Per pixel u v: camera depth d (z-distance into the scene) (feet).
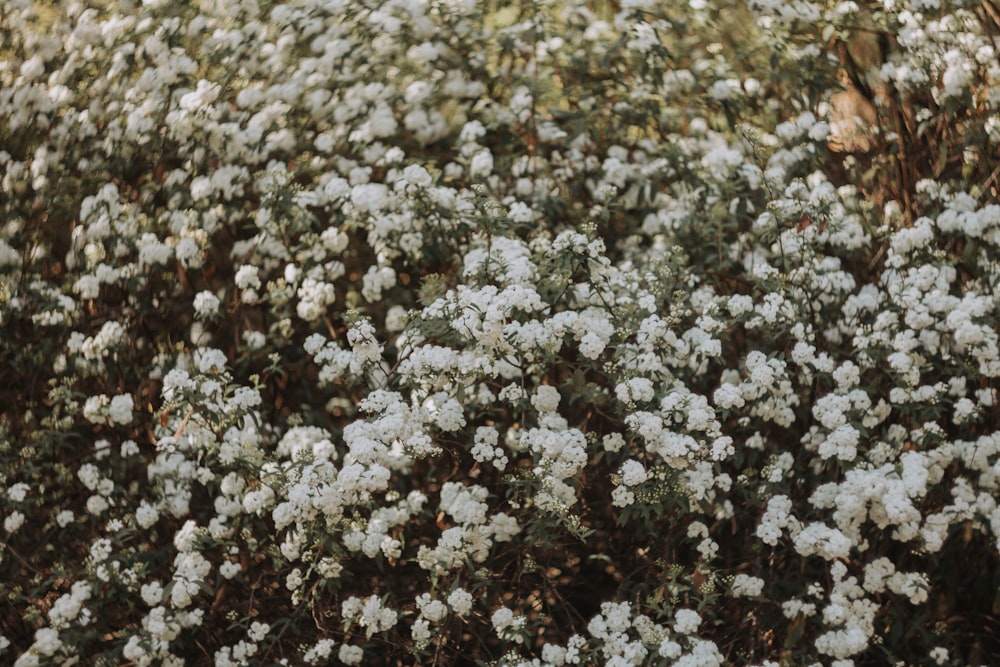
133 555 7.97
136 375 8.52
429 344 7.68
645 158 8.64
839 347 8.25
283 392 8.53
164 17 9.03
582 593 8.33
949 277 7.98
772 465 7.85
